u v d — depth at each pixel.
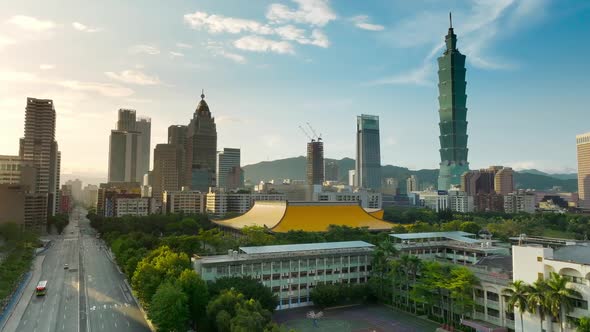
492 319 118.56
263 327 96.50
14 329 119.00
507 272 123.44
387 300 151.62
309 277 153.88
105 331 116.88
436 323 129.00
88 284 176.25
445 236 192.12
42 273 199.88
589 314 91.06
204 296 116.19
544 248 102.25
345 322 130.25
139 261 161.62
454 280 121.06
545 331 98.62
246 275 137.38
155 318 106.69
